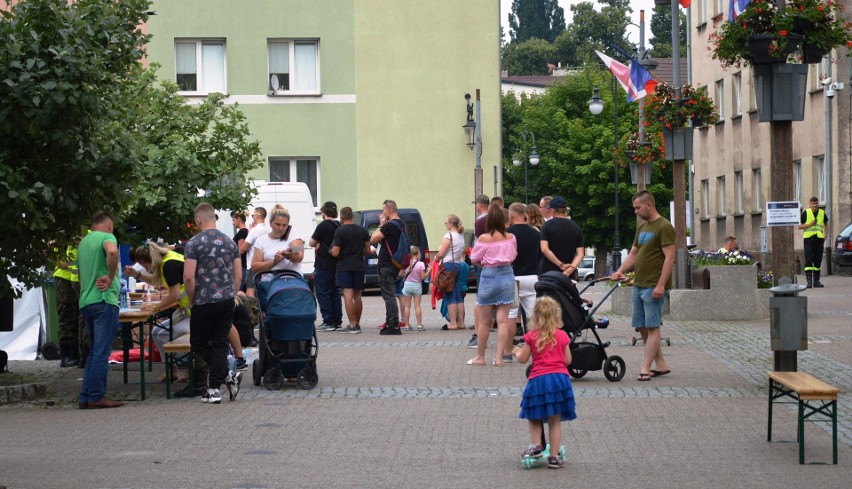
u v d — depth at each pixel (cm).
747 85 5081
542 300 933
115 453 999
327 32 4041
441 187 4078
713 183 5588
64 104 1297
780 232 1330
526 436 1065
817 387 921
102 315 1291
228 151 1812
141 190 1600
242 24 4009
